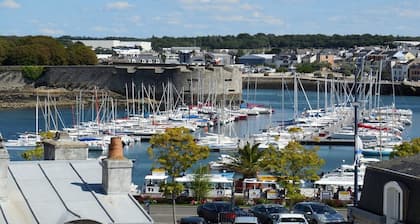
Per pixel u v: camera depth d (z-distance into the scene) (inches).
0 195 1466.5
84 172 1624.0
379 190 1868.8
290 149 4554.6
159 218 3791.8
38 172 1627.7
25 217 1405.0
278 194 4416.8
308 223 3228.3
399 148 5428.2
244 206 4205.2
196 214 3863.2
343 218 3255.4
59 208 1445.6
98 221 1382.9
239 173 5098.4
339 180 4869.6
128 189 1510.8
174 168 4416.8
